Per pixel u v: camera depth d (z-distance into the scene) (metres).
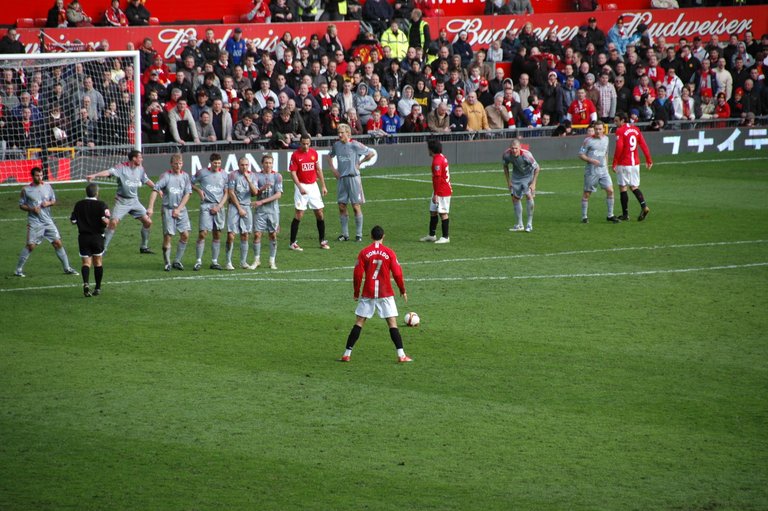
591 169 93.12
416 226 92.38
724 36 163.38
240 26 132.00
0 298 66.25
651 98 139.38
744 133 144.25
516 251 81.81
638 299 66.69
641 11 157.75
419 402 47.47
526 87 134.12
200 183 74.06
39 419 45.16
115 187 107.88
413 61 130.62
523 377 51.16
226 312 63.34
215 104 114.25
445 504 36.94
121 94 113.38
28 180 107.44
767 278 72.56
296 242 83.12
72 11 124.50
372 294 52.97
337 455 41.31
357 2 143.38
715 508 36.84
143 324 60.53
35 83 109.31
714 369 52.47
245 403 47.22
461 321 61.47
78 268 75.38
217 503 36.91
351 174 84.44
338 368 52.50
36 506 36.62
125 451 41.66
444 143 127.81
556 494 37.84
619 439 43.19
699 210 100.38
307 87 119.44
